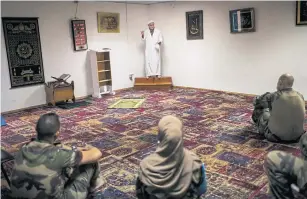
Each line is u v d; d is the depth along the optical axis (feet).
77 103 19.67
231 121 14.25
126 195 7.93
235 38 20.53
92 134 13.10
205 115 15.48
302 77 17.84
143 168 5.32
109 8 22.62
